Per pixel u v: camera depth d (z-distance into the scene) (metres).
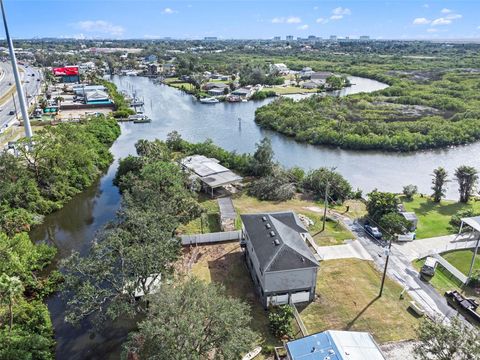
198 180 60.44
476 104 117.31
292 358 25.42
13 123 101.94
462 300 34.34
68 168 64.81
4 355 25.97
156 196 45.81
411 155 84.06
